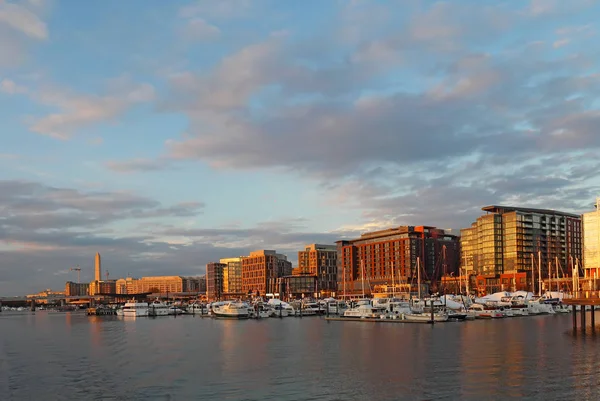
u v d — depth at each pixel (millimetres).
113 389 63375
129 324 183750
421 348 90812
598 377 62719
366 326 141750
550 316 170500
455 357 79500
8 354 98562
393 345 96062
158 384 65250
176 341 114438
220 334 129625
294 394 58438
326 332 126625
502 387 58844
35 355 96000
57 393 62281
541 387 58469
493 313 166625
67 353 97688
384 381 63531
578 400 53344
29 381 69562
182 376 69875
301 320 181125
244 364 78250
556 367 69062
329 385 62219
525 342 95062
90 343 115875
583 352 80812
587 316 165750
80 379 69938
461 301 183375
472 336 108125
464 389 58500
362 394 57750
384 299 184250
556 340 96688
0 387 66125
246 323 172125
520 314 174750
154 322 192375
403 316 155625
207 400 56938
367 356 83000
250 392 59781
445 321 151125
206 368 75500
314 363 77500
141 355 91625
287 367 74625
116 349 102188
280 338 114938
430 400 54688
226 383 64750
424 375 66312
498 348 87938
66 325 191375
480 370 68438
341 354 86000
